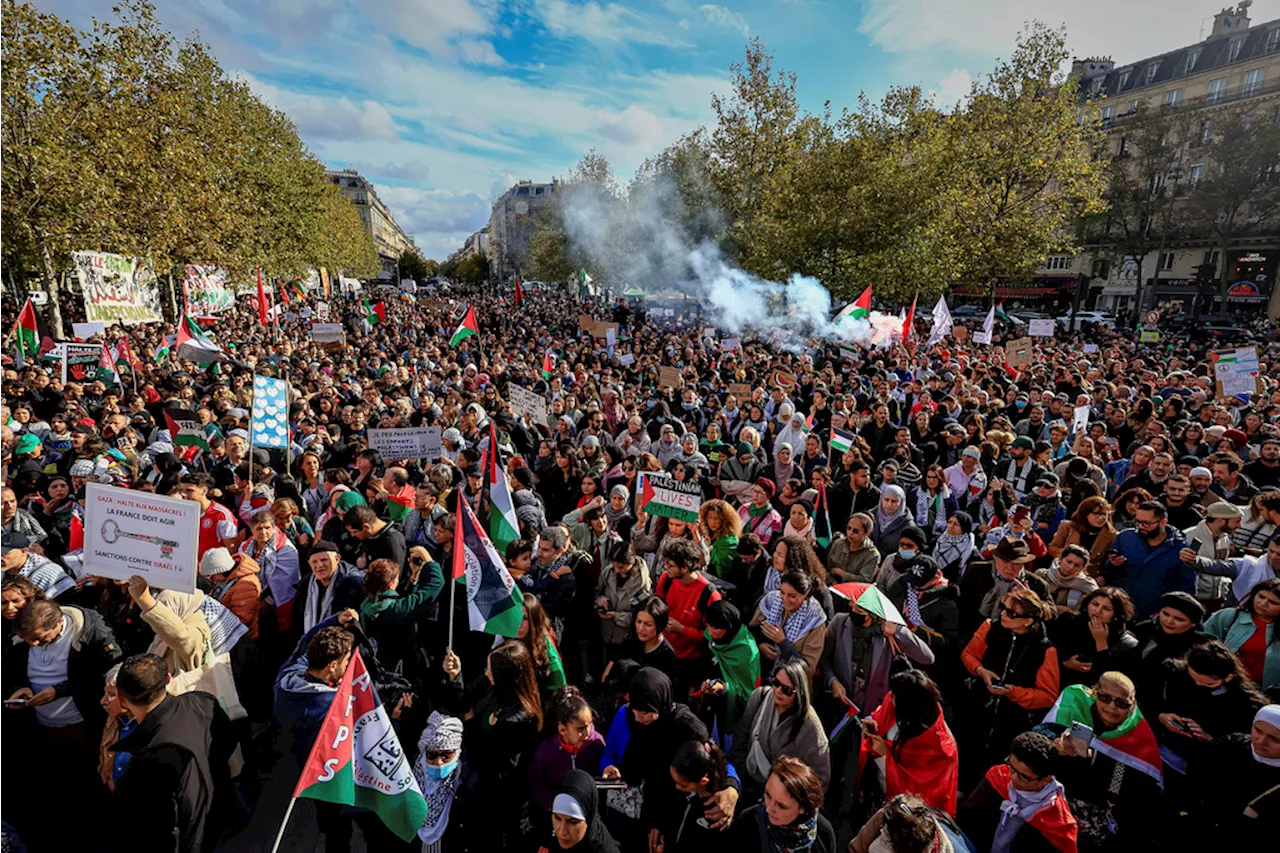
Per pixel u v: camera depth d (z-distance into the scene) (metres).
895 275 24.16
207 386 13.58
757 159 31.58
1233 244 44.66
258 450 7.92
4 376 12.41
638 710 3.56
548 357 16.75
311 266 43.81
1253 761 3.40
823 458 8.26
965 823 3.72
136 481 7.75
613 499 6.71
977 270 29.44
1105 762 3.69
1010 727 4.39
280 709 3.82
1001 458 8.41
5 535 5.71
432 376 16.22
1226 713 3.70
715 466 9.29
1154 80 51.00
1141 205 42.88
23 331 14.78
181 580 3.86
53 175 16.03
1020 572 4.97
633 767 3.66
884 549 6.41
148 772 3.23
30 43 16.31
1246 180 38.25
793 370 15.91
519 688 3.85
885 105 27.86
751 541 5.68
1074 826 3.23
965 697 4.69
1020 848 3.28
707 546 5.86
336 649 3.71
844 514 7.34
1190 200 42.41
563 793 3.11
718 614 4.40
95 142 17.47
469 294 83.62
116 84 18.34
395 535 5.42
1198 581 5.18
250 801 4.43
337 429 10.39
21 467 7.42
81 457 7.52
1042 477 6.86
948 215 27.42
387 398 12.62
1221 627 4.56
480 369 16.72
